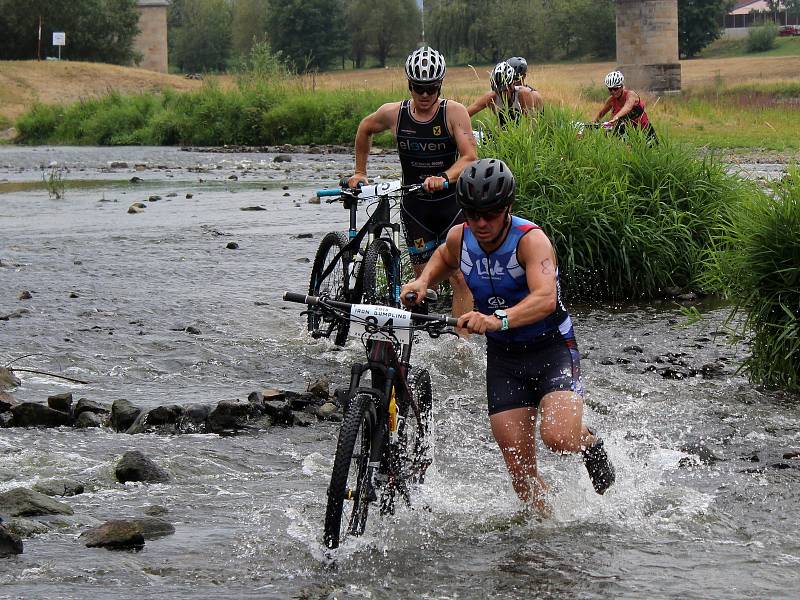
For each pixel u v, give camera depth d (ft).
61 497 25.91
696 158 57.41
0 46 395.34
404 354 24.11
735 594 20.03
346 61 654.53
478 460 28.96
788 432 31.22
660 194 54.65
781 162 111.96
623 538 23.12
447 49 600.39
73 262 64.64
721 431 31.32
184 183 124.16
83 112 233.55
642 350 41.50
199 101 216.54
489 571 21.35
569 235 51.42
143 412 32.60
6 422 32.55
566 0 579.07
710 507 24.89
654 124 68.95
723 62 452.76
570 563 21.71
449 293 51.13
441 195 39.75
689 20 541.34
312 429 32.24
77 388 36.40
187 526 23.90
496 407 24.47
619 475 26.89
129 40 418.10
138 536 22.59
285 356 41.24
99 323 47.03
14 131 248.52
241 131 204.23
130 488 26.68
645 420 32.42
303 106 198.59
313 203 96.94
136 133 217.36
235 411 32.27
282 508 25.04
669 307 50.01
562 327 24.16
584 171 53.88
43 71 318.24
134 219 87.51
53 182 112.16
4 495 24.61
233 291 54.70
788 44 579.48
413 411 25.08
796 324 35.50
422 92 38.50
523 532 23.56
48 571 21.04
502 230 23.44
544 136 55.21
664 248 52.34
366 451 22.57
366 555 22.17
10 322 46.91
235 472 28.12
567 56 589.73
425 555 22.21
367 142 40.75
